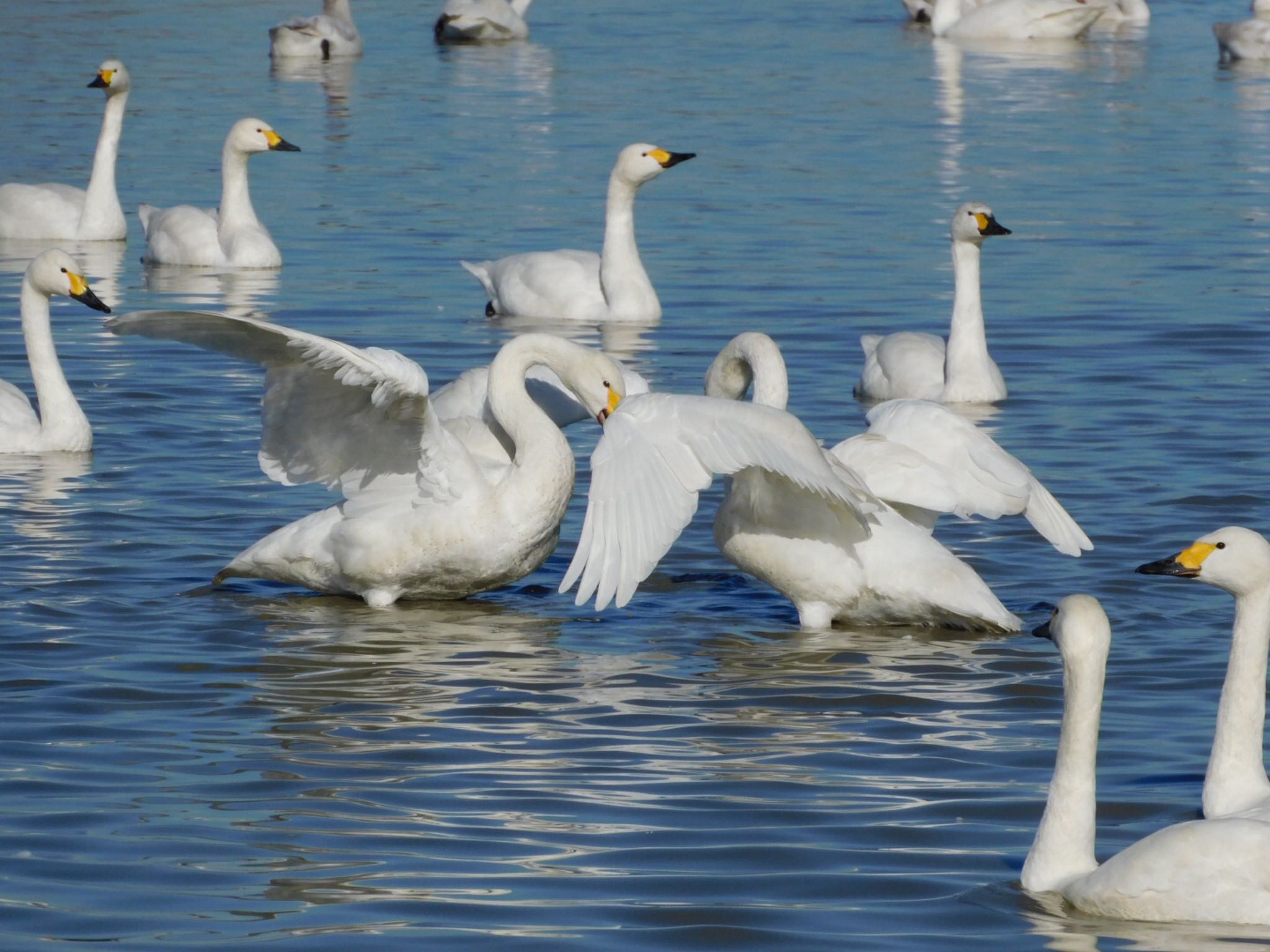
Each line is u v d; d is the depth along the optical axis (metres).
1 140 40.81
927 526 15.31
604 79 49.62
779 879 9.76
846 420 20.69
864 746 11.76
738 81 49.03
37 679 12.78
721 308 26.28
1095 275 27.61
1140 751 11.50
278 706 12.42
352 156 38.75
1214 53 56.78
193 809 10.64
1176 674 12.93
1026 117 43.28
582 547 12.78
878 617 14.40
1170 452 18.75
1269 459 18.45
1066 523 14.66
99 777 11.10
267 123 42.81
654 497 12.82
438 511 14.88
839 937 9.10
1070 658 9.44
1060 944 8.98
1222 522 16.45
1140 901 9.14
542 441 15.02
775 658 13.64
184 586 15.10
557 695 12.72
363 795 10.87
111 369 22.44
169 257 31.08
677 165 37.09
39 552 15.75
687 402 13.14
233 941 9.05
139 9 65.38
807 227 31.36
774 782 11.12
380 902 9.46
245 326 13.77
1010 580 15.27
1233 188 34.41
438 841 10.22
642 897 9.54
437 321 25.92
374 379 14.20
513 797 10.86
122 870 9.81
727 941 9.05
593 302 26.16
